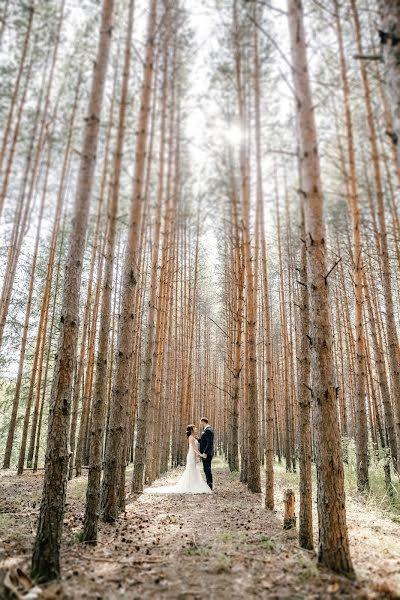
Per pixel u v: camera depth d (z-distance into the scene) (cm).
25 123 920
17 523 603
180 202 883
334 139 809
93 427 555
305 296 573
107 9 539
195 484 970
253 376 987
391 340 873
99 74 515
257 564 438
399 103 331
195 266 1720
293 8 516
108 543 518
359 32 788
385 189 856
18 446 2188
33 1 775
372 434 1594
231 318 1538
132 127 834
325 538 423
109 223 663
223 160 802
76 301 460
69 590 363
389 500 830
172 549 496
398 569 421
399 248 966
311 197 484
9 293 982
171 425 1830
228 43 836
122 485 719
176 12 765
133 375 1562
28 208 934
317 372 456
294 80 508
